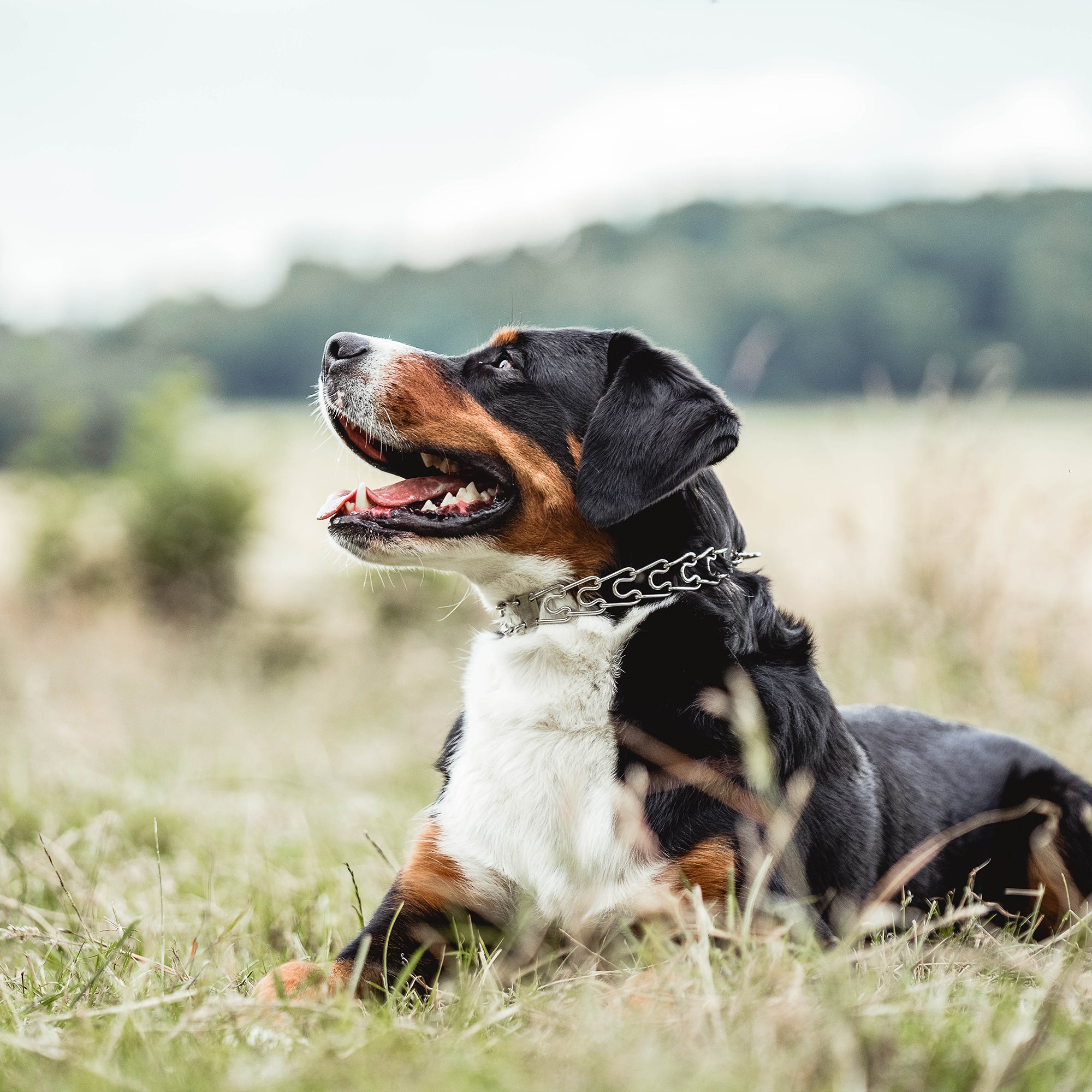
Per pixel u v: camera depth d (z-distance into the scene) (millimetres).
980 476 7574
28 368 37406
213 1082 2521
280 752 8766
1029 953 3311
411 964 3260
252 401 61094
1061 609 7191
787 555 8719
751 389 7039
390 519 4074
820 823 3783
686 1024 2619
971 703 6754
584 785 3719
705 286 50562
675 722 3680
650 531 3914
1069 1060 2559
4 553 16094
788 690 3812
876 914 3361
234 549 15266
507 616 4098
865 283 48250
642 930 3557
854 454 9086
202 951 3795
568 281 56219
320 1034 2816
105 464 16859
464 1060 2576
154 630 14297
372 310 60781
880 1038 2482
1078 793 4477
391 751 8656
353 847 5625
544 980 3658
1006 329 47188
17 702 10219
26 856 5027
